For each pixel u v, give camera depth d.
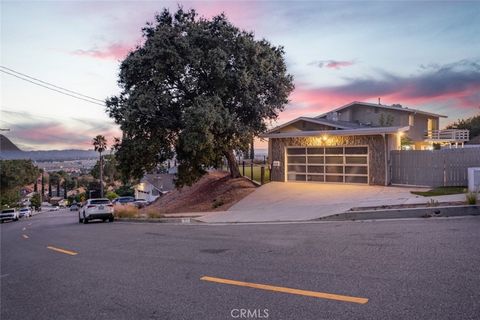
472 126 61.78
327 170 25.42
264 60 25.47
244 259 8.13
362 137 23.59
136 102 23.27
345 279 6.05
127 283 7.17
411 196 16.86
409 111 39.41
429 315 4.47
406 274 6.05
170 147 26.02
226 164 40.41
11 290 7.76
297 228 12.20
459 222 10.64
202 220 18.28
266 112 26.78
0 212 49.38
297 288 5.84
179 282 6.84
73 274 8.51
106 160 101.12
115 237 14.49
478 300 4.80
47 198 160.88
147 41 25.03
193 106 22.81
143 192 65.62
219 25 25.09
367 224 11.71
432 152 21.09
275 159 28.19
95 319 5.50
